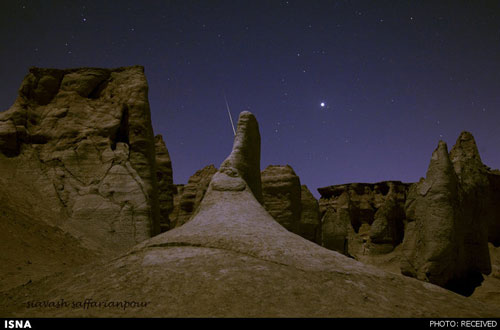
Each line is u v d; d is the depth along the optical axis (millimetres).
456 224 22281
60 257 11141
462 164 26656
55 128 15742
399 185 40500
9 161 14766
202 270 7469
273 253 8539
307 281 7375
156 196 15992
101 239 13617
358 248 40500
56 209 13828
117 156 15219
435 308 7078
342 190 46531
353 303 6715
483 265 24594
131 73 17188
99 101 16703
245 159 14008
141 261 8102
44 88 16531
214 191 12219
